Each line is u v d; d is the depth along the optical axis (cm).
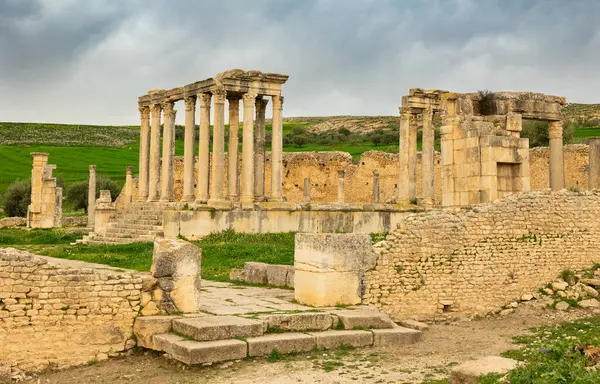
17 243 3512
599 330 1522
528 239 1883
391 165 5800
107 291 1232
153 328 1243
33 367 1141
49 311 1170
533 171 4778
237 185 3872
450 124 2242
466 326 1642
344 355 1249
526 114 2762
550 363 941
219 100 3453
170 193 3931
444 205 2242
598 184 2991
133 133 14012
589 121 9775
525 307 1820
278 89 3603
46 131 12950
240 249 2703
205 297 1645
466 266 1761
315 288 1520
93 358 1195
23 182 6184
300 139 10488
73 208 6706
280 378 1073
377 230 3534
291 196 6169
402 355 1267
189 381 1059
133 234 3328
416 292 1677
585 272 1969
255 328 1247
